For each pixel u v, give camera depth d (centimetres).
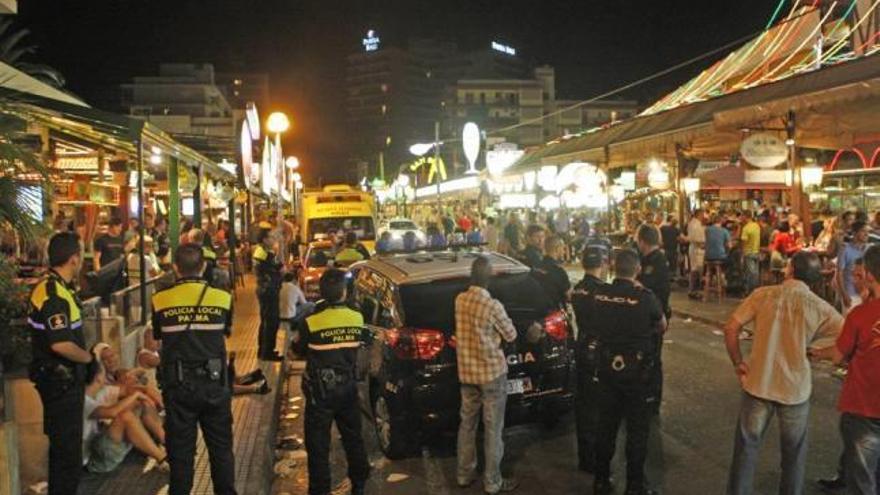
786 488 487
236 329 1270
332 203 1964
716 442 697
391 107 13775
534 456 682
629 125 2059
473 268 594
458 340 596
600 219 2783
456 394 647
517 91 10456
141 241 898
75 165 1223
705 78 2319
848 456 457
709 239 1628
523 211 2939
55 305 473
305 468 695
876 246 461
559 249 779
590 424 629
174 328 495
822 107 1291
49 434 482
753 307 498
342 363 560
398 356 654
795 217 1502
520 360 671
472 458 611
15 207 519
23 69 1753
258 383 859
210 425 507
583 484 613
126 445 606
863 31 1866
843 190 2059
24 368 589
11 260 615
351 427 571
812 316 479
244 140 1245
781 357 482
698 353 1105
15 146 530
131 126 834
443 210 4209
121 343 754
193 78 8119
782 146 1440
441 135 10675
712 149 2098
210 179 1956
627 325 545
